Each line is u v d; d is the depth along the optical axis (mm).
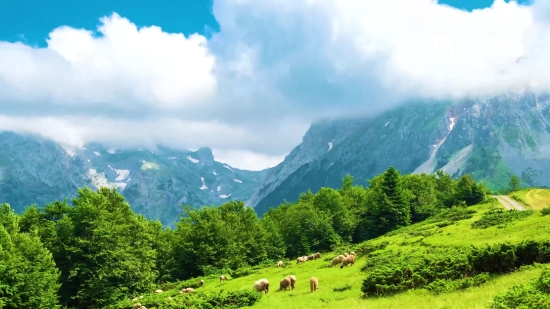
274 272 63906
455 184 147500
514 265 25172
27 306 40750
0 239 46344
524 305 14617
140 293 61250
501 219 61312
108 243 59938
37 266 44469
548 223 46250
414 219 124312
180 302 36969
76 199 63969
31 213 61656
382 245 64000
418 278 26141
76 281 58469
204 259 86062
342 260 51562
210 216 93688
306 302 30000
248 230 104188
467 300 19688
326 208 124250
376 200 120188
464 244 47906
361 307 22953
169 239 97438
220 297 36219
